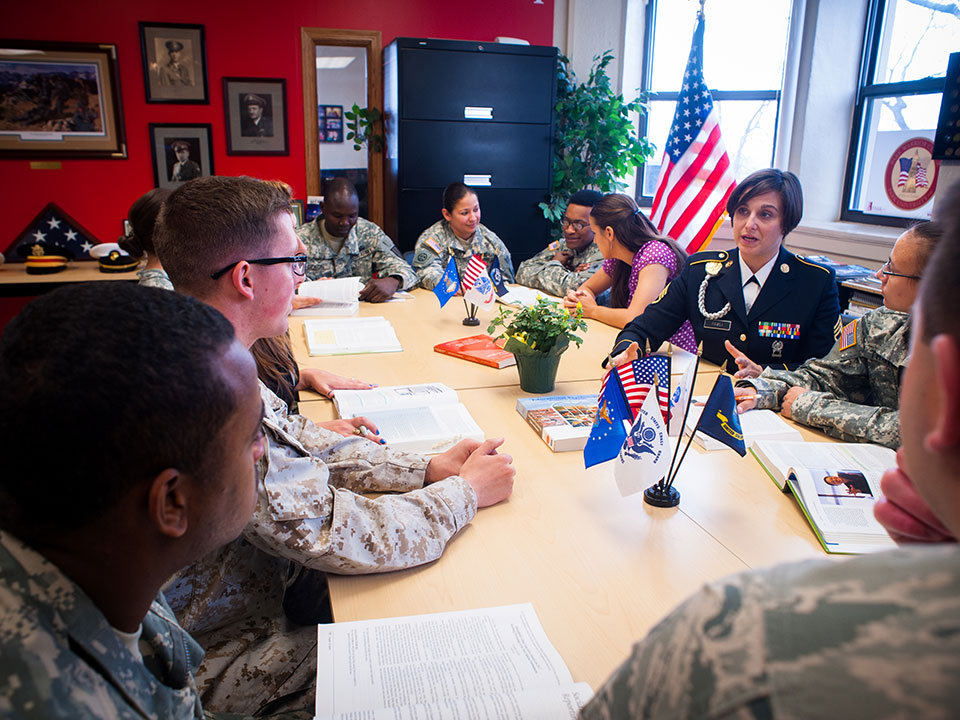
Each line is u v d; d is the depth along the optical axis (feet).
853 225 13.62
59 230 14.60
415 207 14.84
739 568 3.76
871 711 0.91
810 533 4.11
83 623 1.75
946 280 1.13
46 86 14.06
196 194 4.04
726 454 5.22
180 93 14.71
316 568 3.68
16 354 1.71
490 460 4.51
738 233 7.38
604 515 4.31
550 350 6.32
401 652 3.09
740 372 6.70
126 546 1.87
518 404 6.02
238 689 3.77
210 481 1.96
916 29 12.50
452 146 14.71
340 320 9.14
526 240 15.64
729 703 1.01
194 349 1.87
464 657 3.06
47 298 1.81
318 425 5.28
